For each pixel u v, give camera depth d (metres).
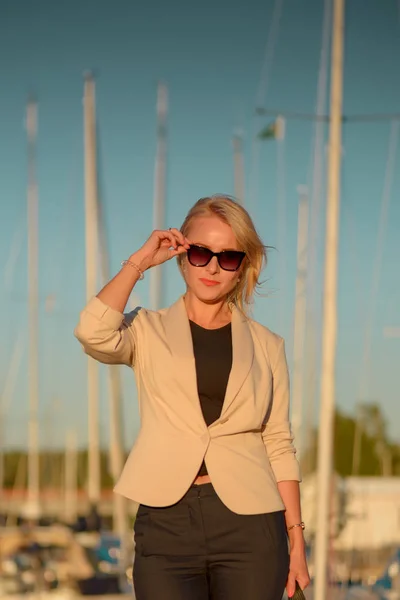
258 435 4.53
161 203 26.31
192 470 4.27
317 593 14.73
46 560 22.95
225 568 4.27
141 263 4.42
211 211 4.57
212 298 4.51
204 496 4.29
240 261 4.53
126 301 4.39
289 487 4.60
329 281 15.23
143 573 4.29
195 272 4.52
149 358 4.41
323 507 14.91
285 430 4.65
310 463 27.30
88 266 25.77
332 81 15.80
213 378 4.39
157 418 4.36
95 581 22.45
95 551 23.36
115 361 4.45
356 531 25.06
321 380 15.17
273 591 4.29
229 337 4.52
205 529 4.26
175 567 4.26
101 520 32.75
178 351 4.39
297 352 29.55
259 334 4.66
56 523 32.69
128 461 4.38
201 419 4.33
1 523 35.12
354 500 25.34
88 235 25.88
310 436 27.42
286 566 4.36
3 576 22.56
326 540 14.83
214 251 4.51
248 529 4.29
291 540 4.57
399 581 21.59
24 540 23.30
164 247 4.54
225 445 4.35
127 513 25.02
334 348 15.11
